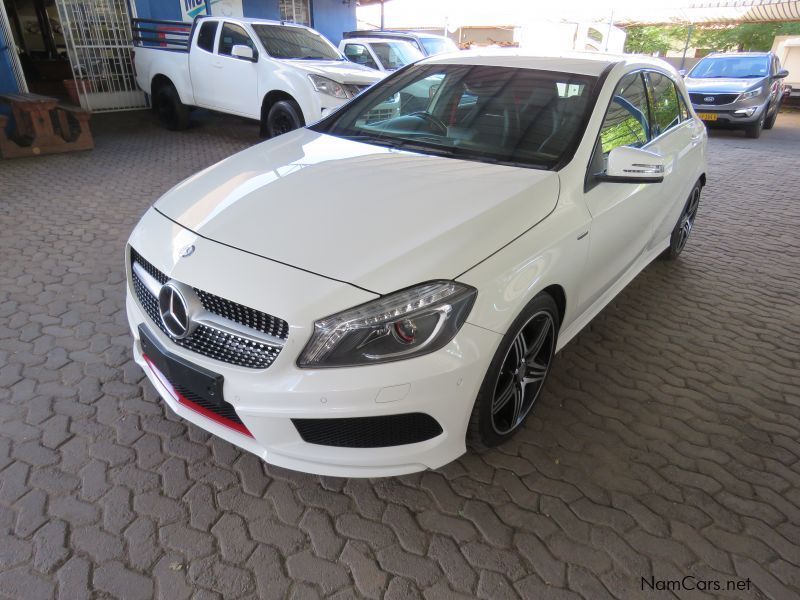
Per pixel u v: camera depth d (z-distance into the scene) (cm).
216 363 194
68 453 231
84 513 204
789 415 281
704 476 239
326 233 203
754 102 1145
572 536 207
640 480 235
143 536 197
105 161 711
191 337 201
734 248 512
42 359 290
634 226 313
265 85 773
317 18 1280
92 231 468
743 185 752
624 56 344
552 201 236
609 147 283
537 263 216
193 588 181
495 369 207
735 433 266
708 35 2636
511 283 204
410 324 183
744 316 382
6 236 449
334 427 188
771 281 441
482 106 298
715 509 222
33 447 233
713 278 443
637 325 362
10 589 177
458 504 218
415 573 190
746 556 203
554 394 288
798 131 1353
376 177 244
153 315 222
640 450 252
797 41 1950
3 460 225
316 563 192
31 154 719
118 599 176
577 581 190
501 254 205
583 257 252
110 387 272
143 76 934
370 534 204
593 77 300
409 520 210
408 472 202
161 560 189
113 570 185
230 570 188
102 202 546
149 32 962
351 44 1062
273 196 230
